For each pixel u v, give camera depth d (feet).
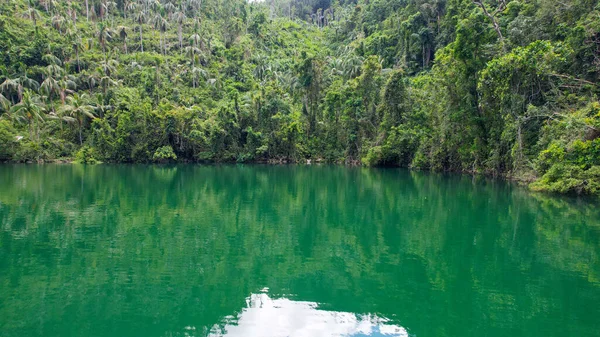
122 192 78.38
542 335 22.67
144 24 245.86
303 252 39.14
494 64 88.79
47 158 154.40
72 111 155.43
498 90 91.25
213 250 39.47
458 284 30.60
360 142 156.87
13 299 27.22
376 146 143.33
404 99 141.49
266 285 30.40
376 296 28.45
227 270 33.65
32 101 152.35
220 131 161.27
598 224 50.85
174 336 22.44
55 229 47.16
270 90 170.50
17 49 179.83
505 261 36.35
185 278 31.68
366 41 240.94
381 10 268.00
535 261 36.19
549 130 78.95
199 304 26.78
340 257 37.50
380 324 24.04
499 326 23.70
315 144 170.09
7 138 144.97
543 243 42.19
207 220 53.52
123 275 32.14
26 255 37.04
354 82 157.28
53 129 164.04
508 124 90.94
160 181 98.53
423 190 84.12
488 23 108.78
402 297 28.19
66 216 54.60
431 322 24.23
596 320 24.53
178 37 239.30
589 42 84.48
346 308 26.40
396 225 51.24
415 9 217.56
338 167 149.89
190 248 40.04
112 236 44.37
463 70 103.30
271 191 83.15
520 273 33.17
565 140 72.95
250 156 163.84
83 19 232.94
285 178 109.70
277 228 49.26
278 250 39.68
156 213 57.57
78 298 27.58
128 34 228.63
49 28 203.00
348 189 86.58
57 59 179.22
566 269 34.04
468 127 106.42
